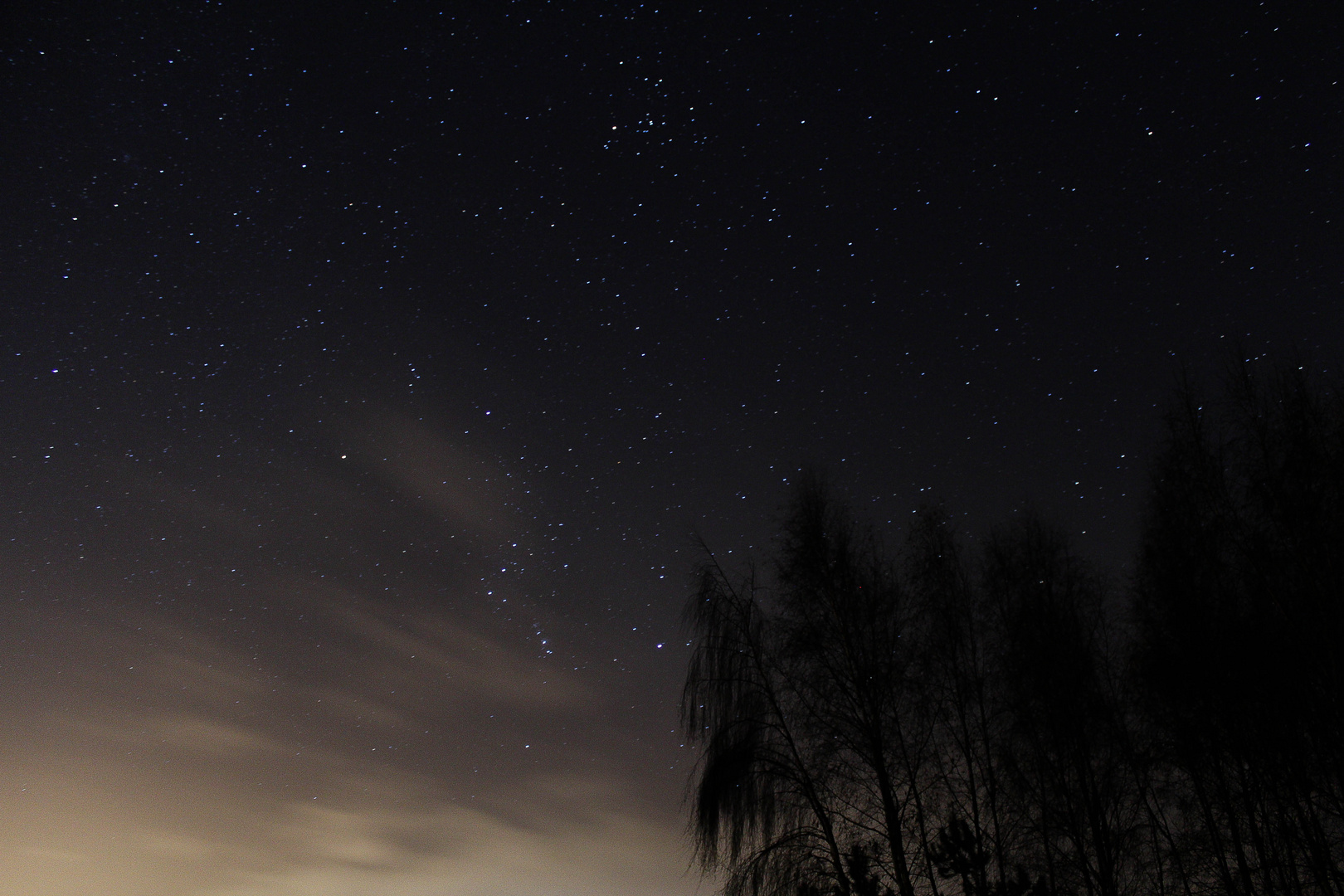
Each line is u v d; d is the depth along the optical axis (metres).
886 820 10.79
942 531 12.28
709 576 12.30
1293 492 10.36
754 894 10.55
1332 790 9.84
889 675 11.44
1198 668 10.77
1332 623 9.98
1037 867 10.80
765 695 11.60
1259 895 10.21
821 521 12.26
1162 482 11.52
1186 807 10.99
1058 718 11.30
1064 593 11.95
